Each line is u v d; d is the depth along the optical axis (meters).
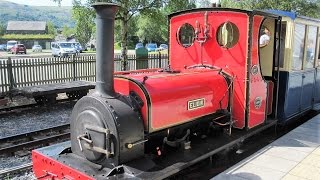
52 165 4.14
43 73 13.41
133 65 16.62
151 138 4.31
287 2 21.44
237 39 5.59
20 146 6.48
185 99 4.68
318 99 8.91
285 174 4.79
